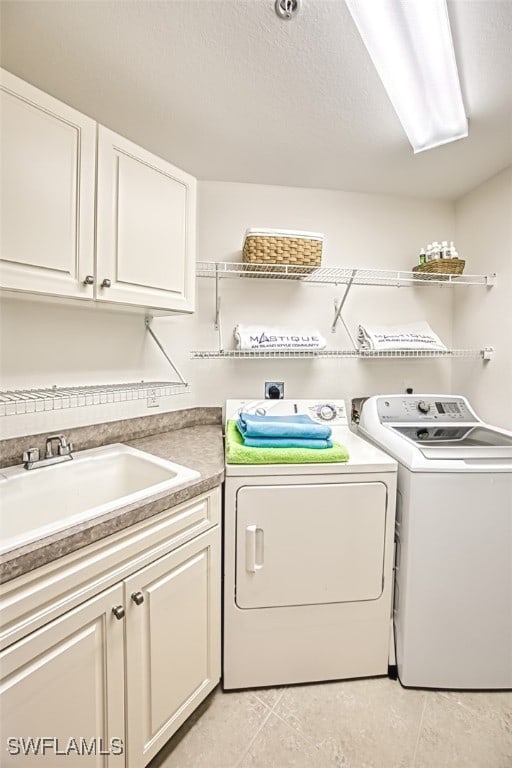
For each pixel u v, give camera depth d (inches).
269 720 49.7
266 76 48.9
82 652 33.9
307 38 43.0
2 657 28.3
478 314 81.3
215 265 74.8
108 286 47.3
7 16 39.9
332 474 52.7
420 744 46.9
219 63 46.7
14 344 51.6
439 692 54.2
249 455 51.1
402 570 55.0
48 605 31.2
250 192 79.4
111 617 36.2
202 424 79.7
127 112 56.2
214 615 49.8
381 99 53.4
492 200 77.0
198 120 58.3
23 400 47.1
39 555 29.9
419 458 53.1
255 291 80.4
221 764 44.5
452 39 42.3
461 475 52.1
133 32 42.2
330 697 53.1
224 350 75.2
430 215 87.8
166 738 43.4
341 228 83.4
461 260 76.4
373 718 50.2
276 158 69.6
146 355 70.9
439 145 63.4
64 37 42.8
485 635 53.7
